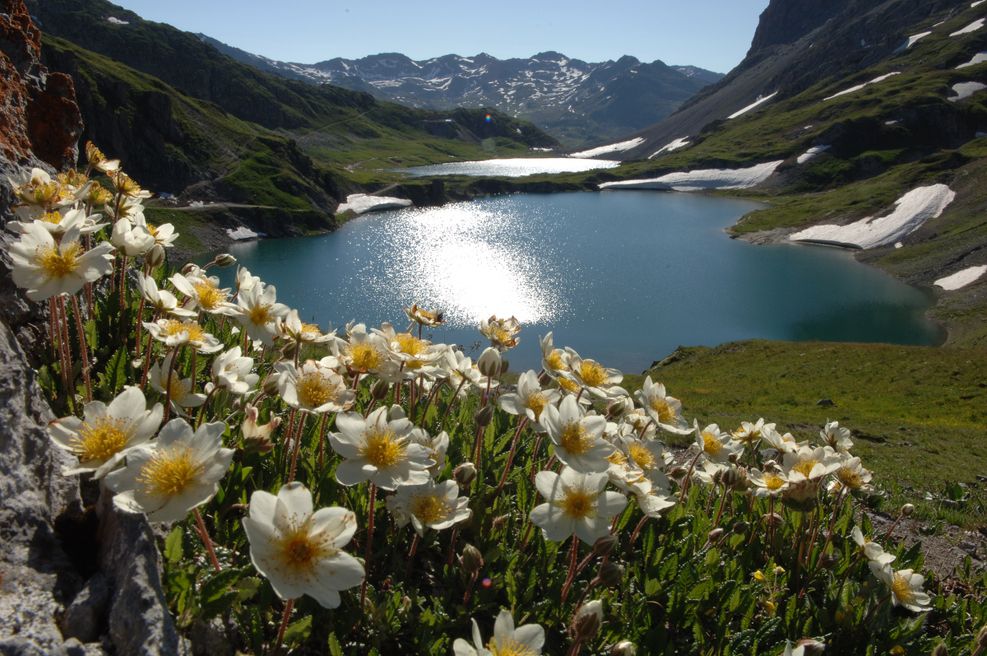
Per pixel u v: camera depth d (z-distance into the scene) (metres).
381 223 104.19
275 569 1.92
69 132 6.54
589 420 3.06
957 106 130.75
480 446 4.12
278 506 1.99
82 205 3.97
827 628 3.77
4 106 5.33
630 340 47.78
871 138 130.50
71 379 3.13
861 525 4.88
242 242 85.94
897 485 10.48
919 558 4.61
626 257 75.88
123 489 1.98
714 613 3.45
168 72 190.38
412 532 3.38
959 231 72.56
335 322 49.19
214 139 110.44
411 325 4.44
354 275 65.44
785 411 26.23
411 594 2.98
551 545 3.49
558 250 79.81
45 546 2.20
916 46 175.00
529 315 52.62
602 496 2.81
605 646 3.04
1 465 2.22
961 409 25.41
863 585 4.16
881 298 59.47
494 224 102.12
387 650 2.74
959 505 9.23
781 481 3.87
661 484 3.62
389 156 194.88
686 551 3.90
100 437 2.13
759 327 51.84
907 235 77.69
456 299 56.31
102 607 2.00
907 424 21.77
